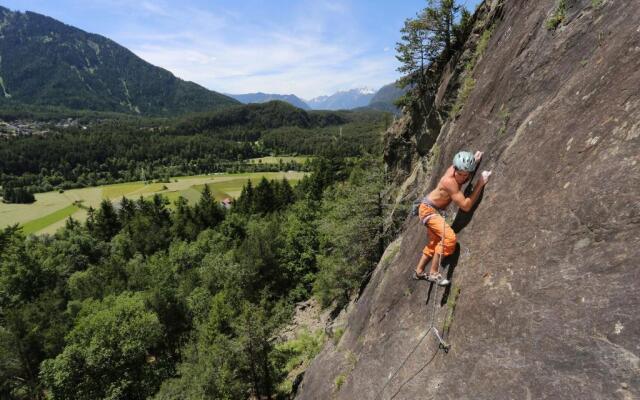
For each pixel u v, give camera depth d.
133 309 30.06
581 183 4.18
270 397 23.80
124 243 69.56
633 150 3.75
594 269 3.64
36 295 52.38
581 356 3.38
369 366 7.54
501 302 4.60
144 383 28.92
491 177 5.94
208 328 27.80
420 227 8.45
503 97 7.03
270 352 23.91
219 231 69.88
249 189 87.19
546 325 3.84
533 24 7.05
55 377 26.22
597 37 5.12
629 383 2.92
